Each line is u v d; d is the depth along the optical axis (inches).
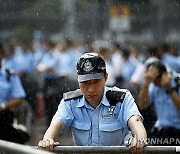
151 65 525.7
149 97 530.9
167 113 526.9
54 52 1101.1
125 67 983.0
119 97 352.5
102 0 1550.2
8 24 1696.6
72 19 1562.5
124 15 1469.0
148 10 1576.0
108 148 337.1
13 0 1612.9
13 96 559.5
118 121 356.2
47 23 1686.8
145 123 538.3
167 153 334.3
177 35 1550.2
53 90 874.1
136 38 1589.6
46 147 336.8
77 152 339.3
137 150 327.0
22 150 250.5
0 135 516.1
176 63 882.1
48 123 848.9
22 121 625.6
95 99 346.9
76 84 903.7
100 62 340.8
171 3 1557.6
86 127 357.4
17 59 1125.7
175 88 522.3
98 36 1544.0
